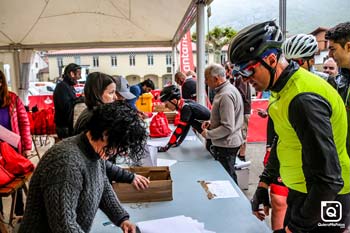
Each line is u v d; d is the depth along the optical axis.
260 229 1.28
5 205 3.09
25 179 2.38
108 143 0.94
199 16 3.59
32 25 5.89
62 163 0.91
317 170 0.87
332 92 0.95
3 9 5.01
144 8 4.93
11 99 2.57
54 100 3.36
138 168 1.70
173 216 1.39
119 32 6.53
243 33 0.99
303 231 0.96
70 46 7.27
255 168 4.15
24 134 2.68
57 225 0.88
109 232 1.28
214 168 2.11
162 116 3.22
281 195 1.68
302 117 0.89
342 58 1.68
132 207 1.50
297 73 0.96
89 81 1.74
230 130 2.43
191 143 2.87
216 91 2.53
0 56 7.13
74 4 5.00
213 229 1.28
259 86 1.01
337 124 0.96
